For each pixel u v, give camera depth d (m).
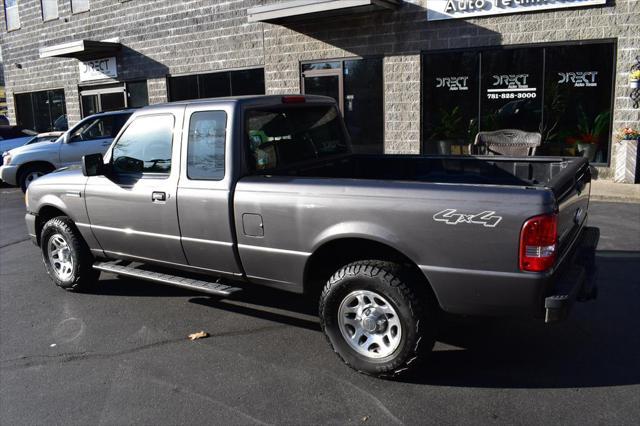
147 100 18.33
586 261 4.27
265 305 5.61
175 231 4.95
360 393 3.88
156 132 5.05
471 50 12.13
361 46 13.44
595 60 11.05
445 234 3.69
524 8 11.37
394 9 12.77
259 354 4.53
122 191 5.28
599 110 11.20
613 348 4.43
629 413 3.53
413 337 3.82
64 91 21.33
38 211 6.24
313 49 14.20
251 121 4.71
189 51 16.77
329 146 5.69
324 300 4.11
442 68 12.55
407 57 12.87
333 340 4.14
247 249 4.53
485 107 12.25
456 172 5.57
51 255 6.24
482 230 3.58
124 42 18.48
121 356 4.57
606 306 5.26
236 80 15.95
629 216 8.66
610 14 10.73
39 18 21.61
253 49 15.32
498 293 3.61
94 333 5.05
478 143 8.60
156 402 3.86
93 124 13.48
